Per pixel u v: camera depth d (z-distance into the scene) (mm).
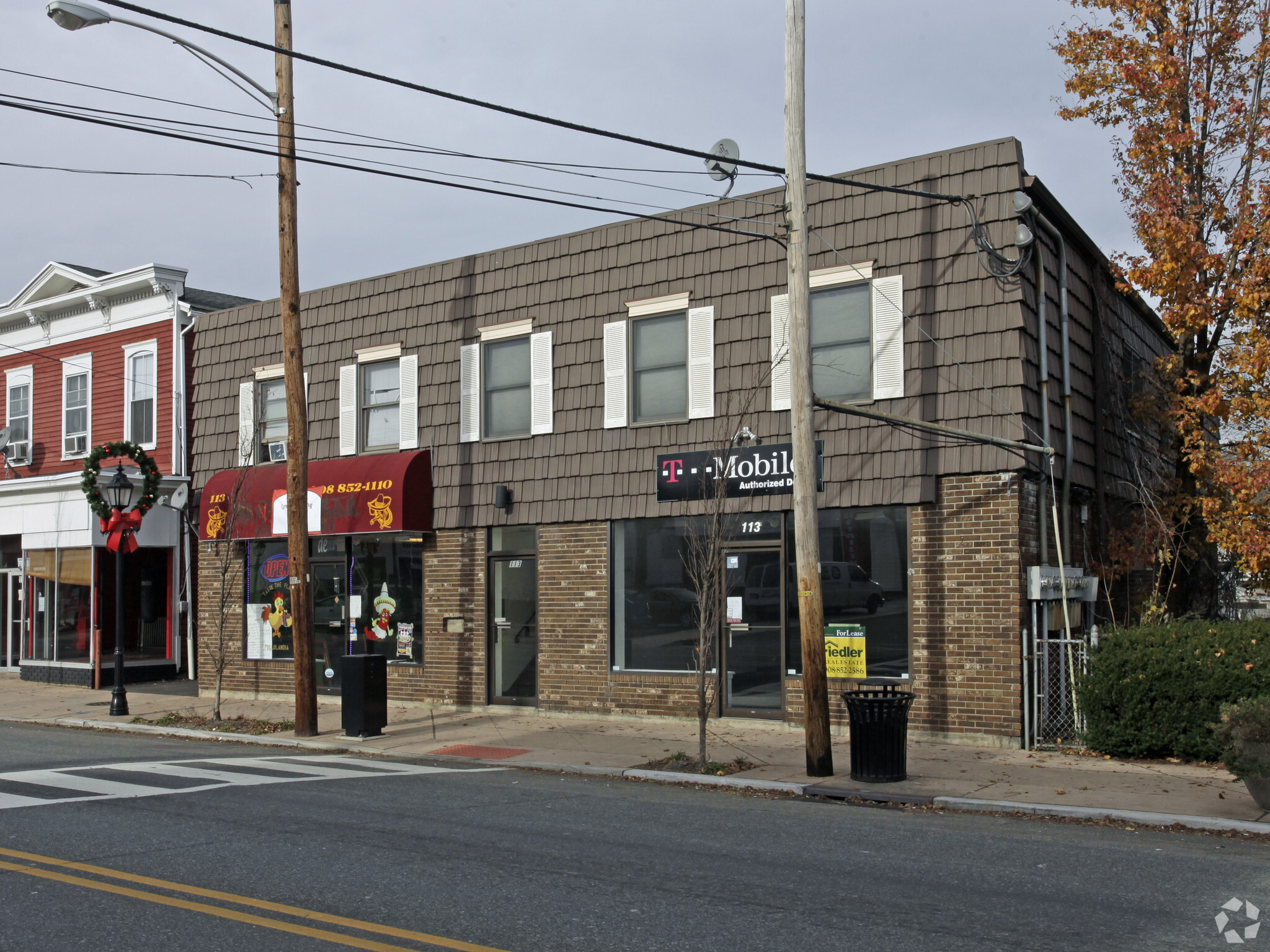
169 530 24375
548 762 13078
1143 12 16047
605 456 16438
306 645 15742
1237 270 15969
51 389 27516
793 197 11750
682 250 15922
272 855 7996
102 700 20891
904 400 13898
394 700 18688
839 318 14539
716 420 15375
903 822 9648
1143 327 19406
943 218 13805
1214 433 17281
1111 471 16688
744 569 15172
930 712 13523
